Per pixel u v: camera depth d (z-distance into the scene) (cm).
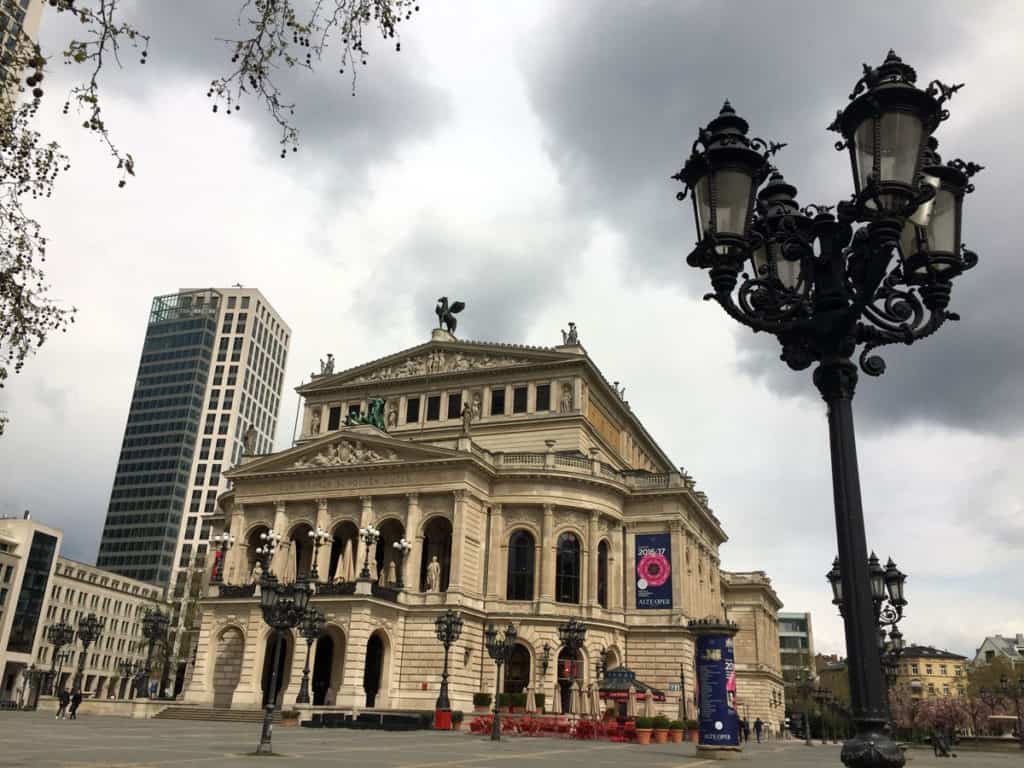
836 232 984
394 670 6462
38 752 2584
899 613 3117
